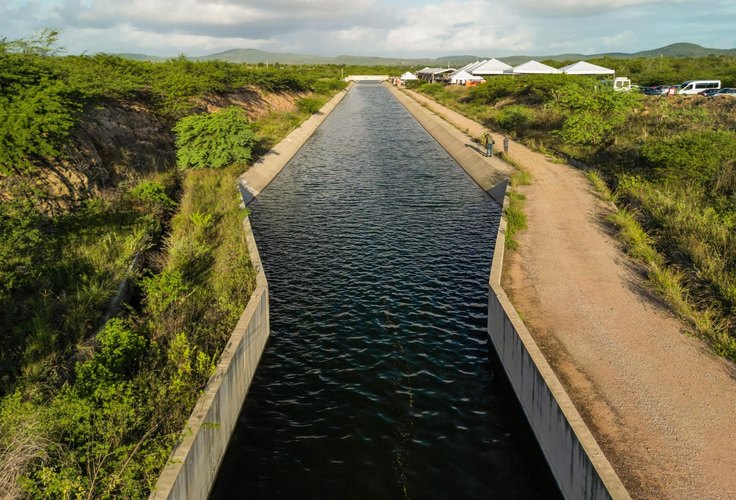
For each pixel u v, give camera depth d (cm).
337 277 2008
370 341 1551
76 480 805
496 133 5034
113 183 2402
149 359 1184
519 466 1077
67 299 1345
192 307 1484
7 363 1094
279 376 1392
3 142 1816
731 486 809
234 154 3347
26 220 1523
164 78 3966
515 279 1593
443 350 1502
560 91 4616
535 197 2570
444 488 1021
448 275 2014
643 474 841
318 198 3189
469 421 1213
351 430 1187
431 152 4794
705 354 1166
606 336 1255
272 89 6912
